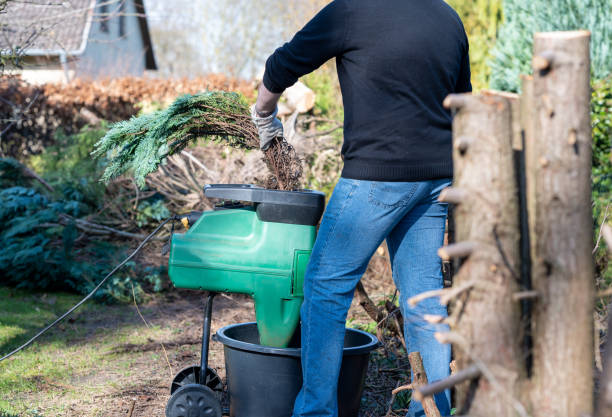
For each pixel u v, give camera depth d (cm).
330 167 543
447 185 207
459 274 132
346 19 193
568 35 120
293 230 223
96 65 1550
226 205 243
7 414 253
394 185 195
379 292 442
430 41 195
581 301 122
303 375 209
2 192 536
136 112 901
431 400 202
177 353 347
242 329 259
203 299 475
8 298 451
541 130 122
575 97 120
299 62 199
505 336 126
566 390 122
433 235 212
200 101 248
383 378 295
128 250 525
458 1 813
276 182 255
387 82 192
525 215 129
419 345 214
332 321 203
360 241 199
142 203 557
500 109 125
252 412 227
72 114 886
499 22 805
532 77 129
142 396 281
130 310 443
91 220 555
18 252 468
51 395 281
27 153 867
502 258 126
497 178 126
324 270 202
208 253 228
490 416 126
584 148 121
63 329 389
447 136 203
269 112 225
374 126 194
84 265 471
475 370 126
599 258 295
